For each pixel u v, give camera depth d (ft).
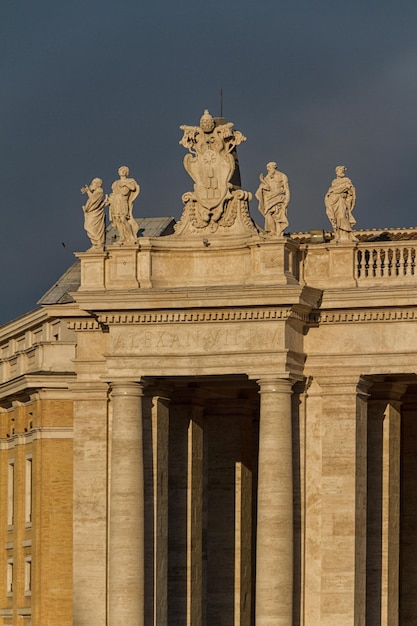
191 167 526.98
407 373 513.04
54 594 591.78
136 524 515.50
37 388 599.98
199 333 517.14
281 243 512.63
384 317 514.27
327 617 512.63
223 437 554.87
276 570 507.71
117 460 517.14
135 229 526.16
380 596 526.57
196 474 542.98
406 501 555.28
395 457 531.50
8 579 634.84
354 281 517.14
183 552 537.65
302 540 516.32
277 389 511.81
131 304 517.14
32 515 608.19
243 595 554.05
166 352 517.55
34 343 617.62
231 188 524.93
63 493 595.88
